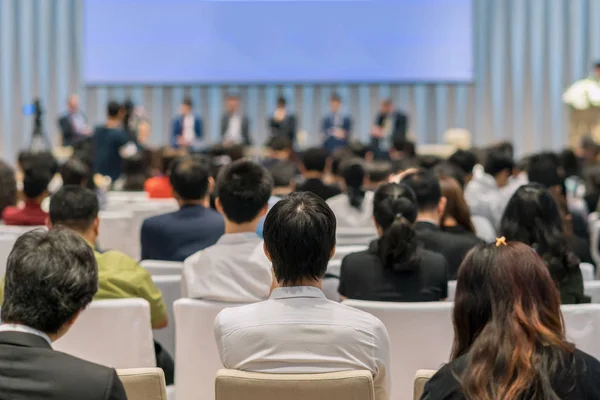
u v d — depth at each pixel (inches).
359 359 96.8
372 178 256.2
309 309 97.3
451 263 159.9
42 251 81.8
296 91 629.9
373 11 609.0
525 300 78.9
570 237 195.8
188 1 610.2
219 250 132.3
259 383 91.1
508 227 142.0
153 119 634.2
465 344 82.1
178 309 124.8
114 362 119.9
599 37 624.4
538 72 629.6
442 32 610.9
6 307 80.6
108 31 611.5
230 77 614.2
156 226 175.6
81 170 232.8
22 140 637.9
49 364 77.5
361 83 613.6
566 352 76.8
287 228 97.3
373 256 135.8
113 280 131.0
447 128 629.9
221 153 333.4
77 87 634.2
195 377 126.4
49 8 633.0
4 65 635.5
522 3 626.5
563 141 629.6
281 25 610.2
